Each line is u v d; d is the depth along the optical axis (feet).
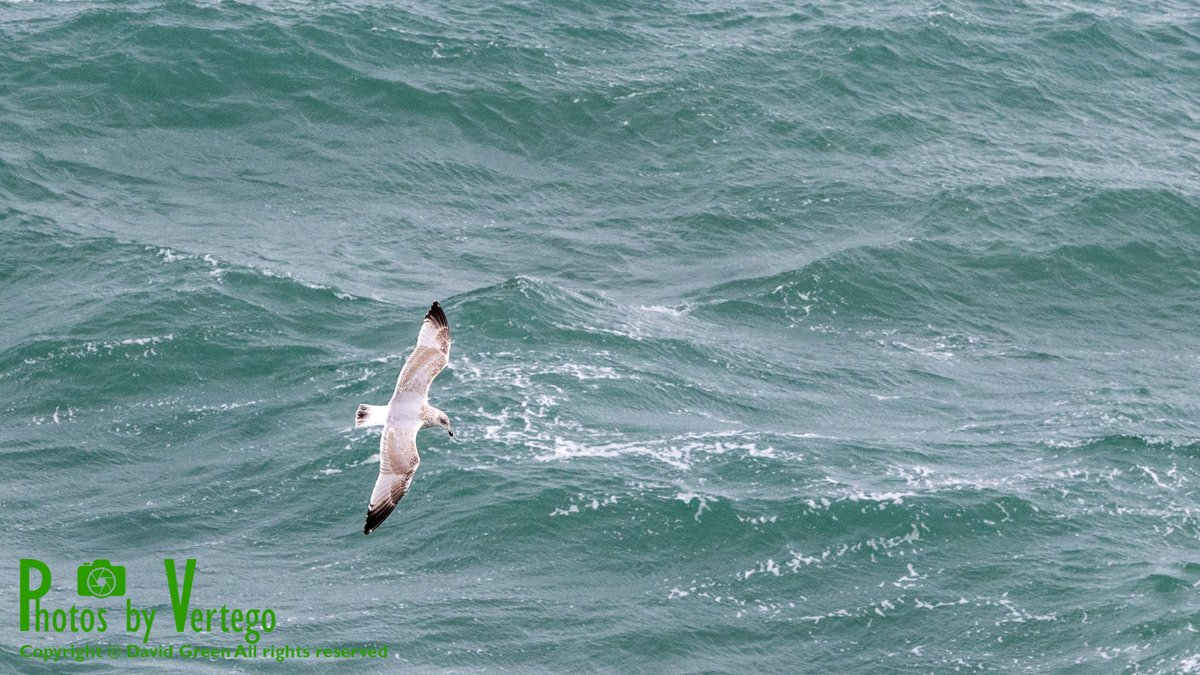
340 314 169.78
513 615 120.67
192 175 203.51
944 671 115.34
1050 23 249.34
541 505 132.36
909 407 159.12
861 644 118.62
